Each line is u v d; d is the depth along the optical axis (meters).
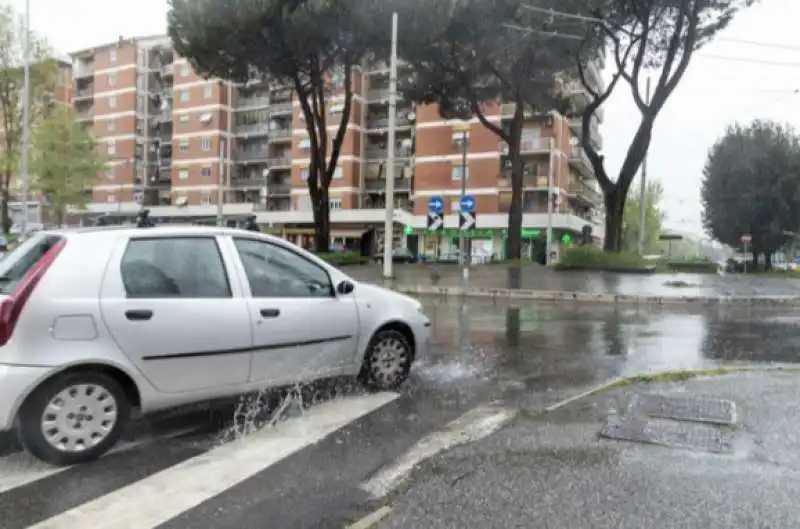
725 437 4.25
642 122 22.48
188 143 64.19
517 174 26.66
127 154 67.25
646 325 10.65
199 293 4.48
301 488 3.50
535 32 21.81
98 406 3.97
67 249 4.02
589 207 63.72
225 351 4.51
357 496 3.39
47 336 3.77
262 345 4.73
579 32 22.62
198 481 3.62
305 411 5.04
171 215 64.12
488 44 23.48
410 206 55.81
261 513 3.19
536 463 3.81
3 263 4.25
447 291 16.61
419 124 52.16
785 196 36.66
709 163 40.81
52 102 38.03
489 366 6.90
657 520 3.05
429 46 23.31
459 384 6.01
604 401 5.21
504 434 4.40
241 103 64.06
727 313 12.99
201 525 3.06
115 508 3.26
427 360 7.24
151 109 68.94
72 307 3.87
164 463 3.91
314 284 5.29
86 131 39.94
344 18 22.03
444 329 9.95
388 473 3.71
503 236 48.78
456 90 27.19
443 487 3.47
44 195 39.25
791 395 5.32
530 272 22.20
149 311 4.16
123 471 3.77
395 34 18.77
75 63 71.50
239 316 4.59
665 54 23.75
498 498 3.32
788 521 3.04
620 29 22.41
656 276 21.22
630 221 61.59
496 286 17.27
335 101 56.53
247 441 4.32
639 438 4.25
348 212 54.56
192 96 64.12
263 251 5.00
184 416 4.88
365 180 58.06
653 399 5.23
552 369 6.75
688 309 13.78
